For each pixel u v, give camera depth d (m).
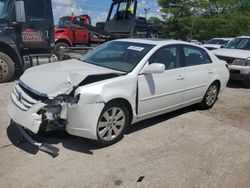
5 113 5.38
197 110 6.29
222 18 43.97
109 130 4.20
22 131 4.09
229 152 4.32
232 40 10.79
